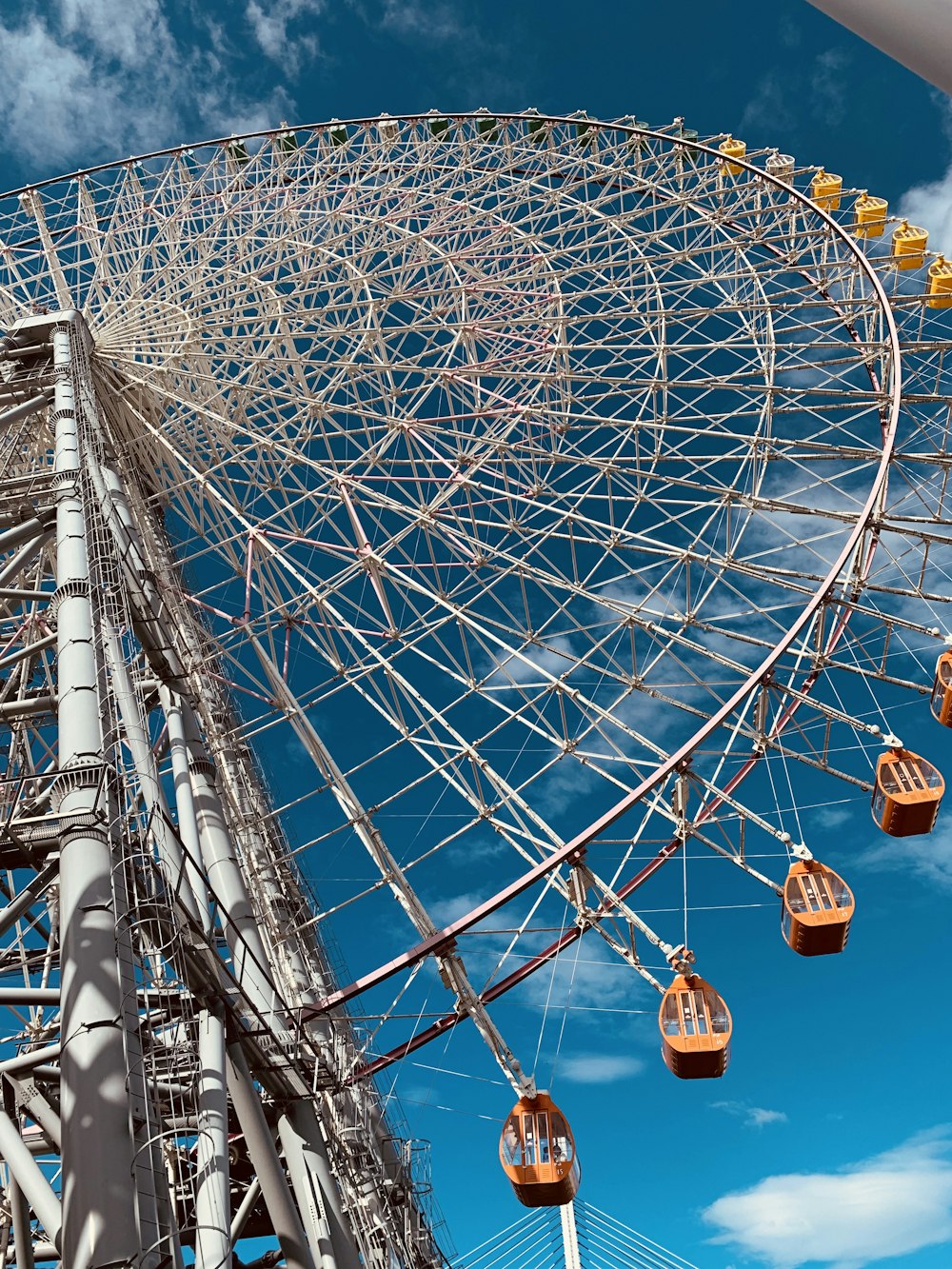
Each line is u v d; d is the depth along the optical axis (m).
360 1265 16.95
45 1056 14.59
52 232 30.45
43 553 22.52
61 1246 11.06
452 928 22.42
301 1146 17.67
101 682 15.37
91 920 12.39
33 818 13.46
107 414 28.45
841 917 21.88
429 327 28.72
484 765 23.86
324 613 27.22
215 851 20.42
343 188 30.84
